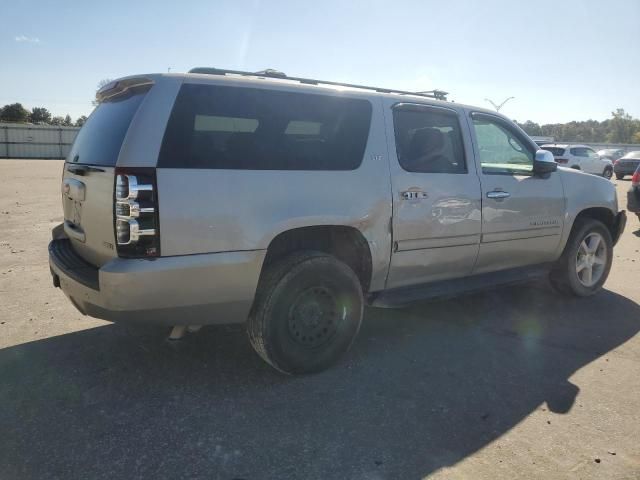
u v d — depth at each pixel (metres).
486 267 4.71
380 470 2.61
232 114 3.26
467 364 3.87
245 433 2.91
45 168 29.81
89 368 3.71
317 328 3.61
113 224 2.96
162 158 2.98
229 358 3.90
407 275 4.11
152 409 3.16
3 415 3.07
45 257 7.11
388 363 3.87
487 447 2.82
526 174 4.89
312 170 3.49
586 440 2.90
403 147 4.04
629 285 6.18
